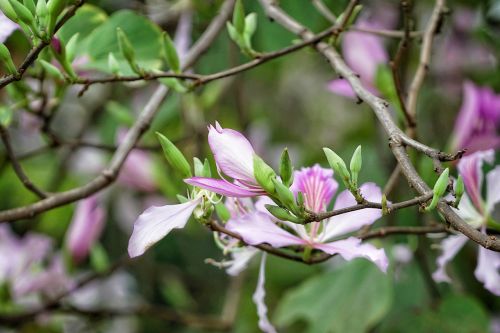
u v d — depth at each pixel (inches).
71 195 40.6
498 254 39.2
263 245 36.9
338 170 33.7
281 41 51.6
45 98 43.4
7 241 52.3
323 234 36.5
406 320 50.3
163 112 54.7
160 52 44.3
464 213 39.8
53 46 38.2
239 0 39.6
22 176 40.9
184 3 52.6
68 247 49.6
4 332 52.9
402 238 47.8
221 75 40.1
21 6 35.9
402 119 43.7
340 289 49.5
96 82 39.1
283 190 33.7
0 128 40.9
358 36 46.7
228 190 34.5
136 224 34.7
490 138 45.0
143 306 52.6
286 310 50.3
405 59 48.3
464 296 49.1
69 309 50.3
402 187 49.6
